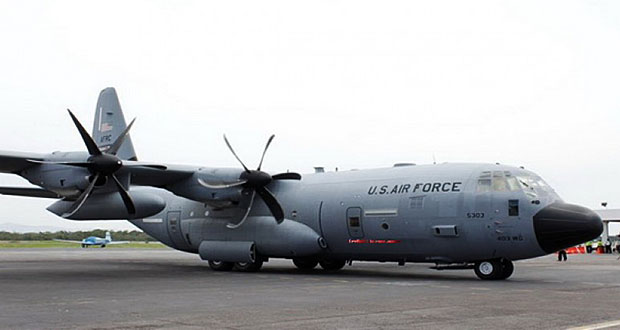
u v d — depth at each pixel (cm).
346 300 1153
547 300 1141
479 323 849
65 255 3838
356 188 1977
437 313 955
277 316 926
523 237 1638
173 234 2431
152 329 800
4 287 1448
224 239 2225
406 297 1207
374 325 835
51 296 1232
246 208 2189
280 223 2077
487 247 1695
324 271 2184
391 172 1958
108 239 7744
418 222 1795
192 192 2142
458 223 1722
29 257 3422
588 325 823
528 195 1658
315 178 2150
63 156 1912
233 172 2097
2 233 9812
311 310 998
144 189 2581
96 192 2045
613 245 5362
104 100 2636
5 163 1908
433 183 1805
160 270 2211
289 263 2930
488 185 1705
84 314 949
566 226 1585
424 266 2567
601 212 5234
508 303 1091
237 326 826
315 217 2034
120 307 1042
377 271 2172
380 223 1878
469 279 1755
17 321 873
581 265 2634
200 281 1669
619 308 1015
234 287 1464
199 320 882
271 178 2112
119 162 1869
